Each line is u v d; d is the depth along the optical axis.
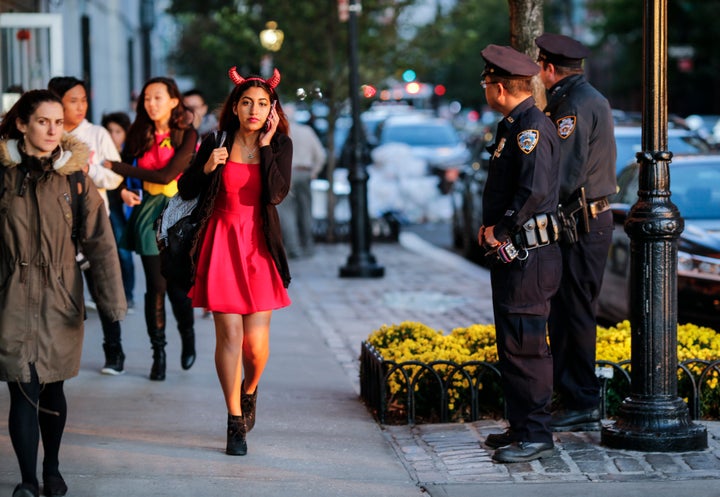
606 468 9.38
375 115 46.12
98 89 35.56
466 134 62.28
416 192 36.50
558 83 10.40
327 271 24.45
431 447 10.19
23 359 8.30
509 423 10.04
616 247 15.99
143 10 52.03
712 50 61.53
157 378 12.94
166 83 12.72
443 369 11.16
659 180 9.80
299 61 30.86
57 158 8.46
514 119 9.39
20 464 8.31
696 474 9.17
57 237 8.47
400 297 20.44
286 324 17.39
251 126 9.51
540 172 9.14
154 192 12.91
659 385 9.85
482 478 9.20
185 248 9.80
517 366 9.52
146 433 10.68
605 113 10.23
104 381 12.87
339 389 12.76
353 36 23.59
